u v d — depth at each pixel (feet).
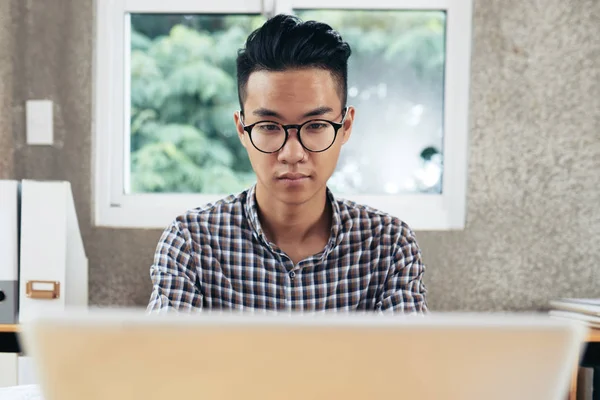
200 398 1.08
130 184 5.79
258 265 3.85
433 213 5.62
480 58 5.41
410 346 1.07
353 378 1.07
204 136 5.78
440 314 1.11
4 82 5.31
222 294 3.85
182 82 5.76
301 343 1.07
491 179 5.42
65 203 4.30
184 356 1.07
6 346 4.09
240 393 1.08
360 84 5.73
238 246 3.88
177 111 5.77
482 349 1.06
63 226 4.29
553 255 5.41
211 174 5.78
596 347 3.93
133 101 5.77
